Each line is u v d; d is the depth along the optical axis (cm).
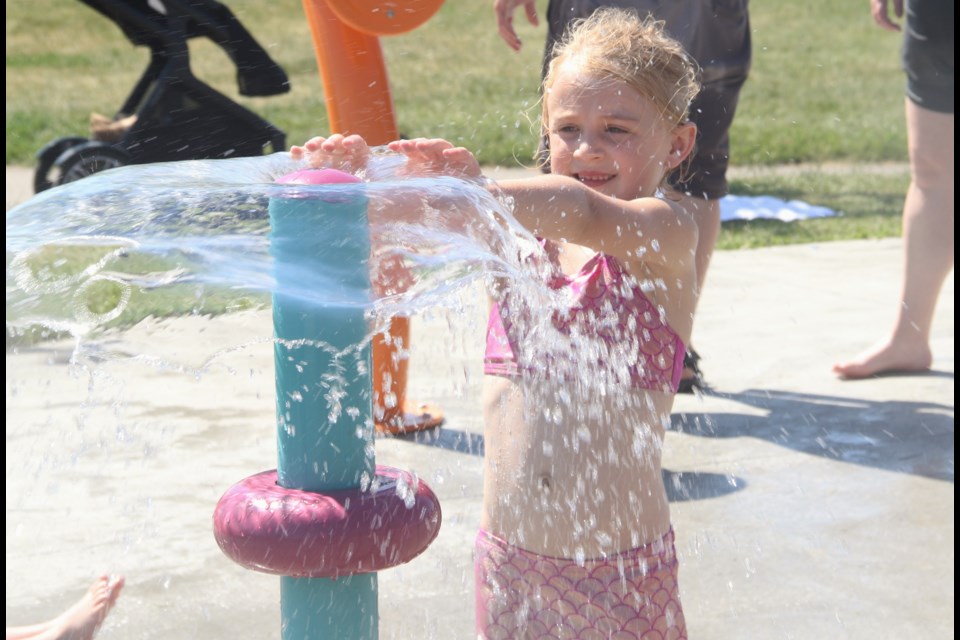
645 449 314
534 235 271
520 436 312
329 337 228
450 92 1742
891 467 530
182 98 902
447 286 268
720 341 734
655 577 309
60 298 315
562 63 329
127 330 659
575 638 307
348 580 234
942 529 464
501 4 581
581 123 321
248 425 575
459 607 396
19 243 250
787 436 570
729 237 1039
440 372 661
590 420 310
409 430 564
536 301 316
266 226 247
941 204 659
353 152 258
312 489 231
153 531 458
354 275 227
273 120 1505
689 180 567
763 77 2003
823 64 2128
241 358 653
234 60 937
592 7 527
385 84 544
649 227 290
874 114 1734
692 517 473
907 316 671
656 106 325
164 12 891
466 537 452
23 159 1223
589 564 305
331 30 533
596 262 318
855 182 1320
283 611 238
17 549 439
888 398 627
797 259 959
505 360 319
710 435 571
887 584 417
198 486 502
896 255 975
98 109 1538
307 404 230
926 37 626
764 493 498
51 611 393
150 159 896
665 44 337
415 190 231
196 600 403
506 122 1488
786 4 2742
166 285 252
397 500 230
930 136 648
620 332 313
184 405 597
